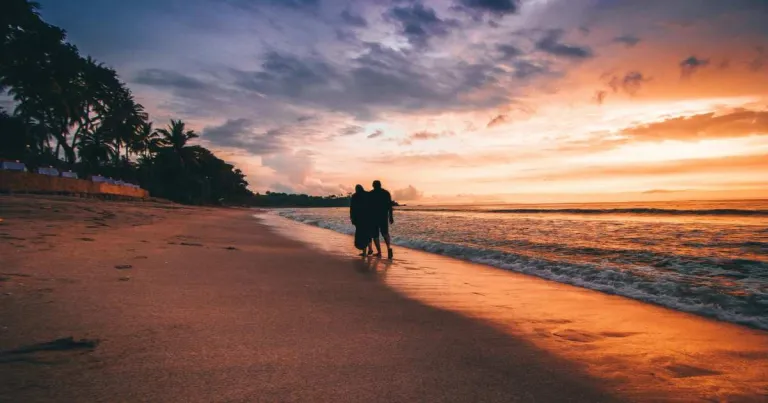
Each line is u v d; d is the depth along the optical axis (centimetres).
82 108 4738
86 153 5138
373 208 928
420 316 398
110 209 1952
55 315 325
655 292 553
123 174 6034
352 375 244
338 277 620
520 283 629
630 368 277
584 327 382
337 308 414
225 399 204
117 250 695
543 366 274
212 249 853
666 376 264
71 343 268
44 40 3988
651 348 323
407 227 2122
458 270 759
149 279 489
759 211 3375
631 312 448
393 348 297
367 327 349
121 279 474
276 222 2806
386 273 691
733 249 1027
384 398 214
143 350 265
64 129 4666
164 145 7131
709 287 573
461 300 487
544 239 1337
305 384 227
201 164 7975
